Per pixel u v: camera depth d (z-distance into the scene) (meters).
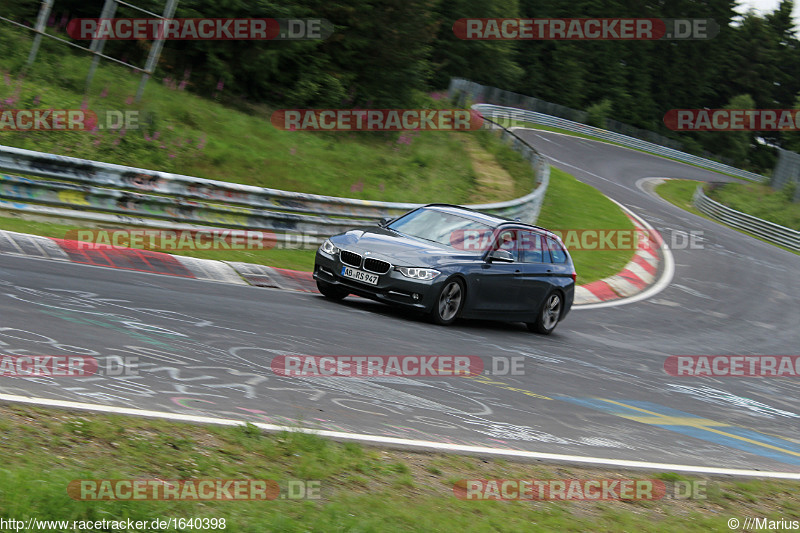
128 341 10.66
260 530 5.66
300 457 7.56
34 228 18.02
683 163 106.12
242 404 9.01
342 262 17.05
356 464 7.66
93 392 8.30
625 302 27.94
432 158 42.75
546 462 9.17
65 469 5.99
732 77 149.62
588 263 33.09
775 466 11.33
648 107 129.00
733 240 51.28
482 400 11.65
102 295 13.19
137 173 20.98
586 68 120.81
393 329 15.51
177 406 8.44
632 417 12.62
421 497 7.23
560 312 20.11
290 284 19.36
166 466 6.64
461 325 18.02
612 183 64.88
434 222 18.80
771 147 151.75
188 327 12.17
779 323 29.75
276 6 38.00
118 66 34.31
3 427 6.64
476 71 77.69
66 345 9.87
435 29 46.19
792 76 152.62
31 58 29.58
